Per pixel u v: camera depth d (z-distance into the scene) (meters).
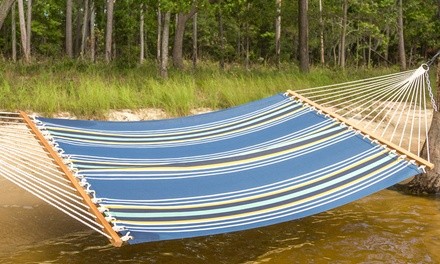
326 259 5.54
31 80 13.73
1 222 6.19
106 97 12.17
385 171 5.52
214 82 14.49
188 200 4.68
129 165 5.18
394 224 6.62
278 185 5.17
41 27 32.69
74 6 37.97
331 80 17.56
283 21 28.48
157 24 25.62
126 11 26.33
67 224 6.27
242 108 6.97
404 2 29.94
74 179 4.59
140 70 17.78
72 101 11.80
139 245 5.79
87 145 5.38
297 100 7.11
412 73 7.54
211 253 5.66
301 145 6.03
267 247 5.85
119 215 4.15
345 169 5.53
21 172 4.59
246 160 5.62
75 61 18.03
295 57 36.03
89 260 5.34
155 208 4.40
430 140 7.89
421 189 7.91
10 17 31.64
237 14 24.19
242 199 4.82
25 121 5.48
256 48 38.84
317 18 27.88
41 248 5.57
